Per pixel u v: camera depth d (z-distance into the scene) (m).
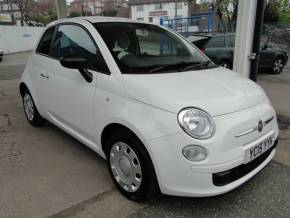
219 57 9.42
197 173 2.29
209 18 18.47
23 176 3.25
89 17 3.66
